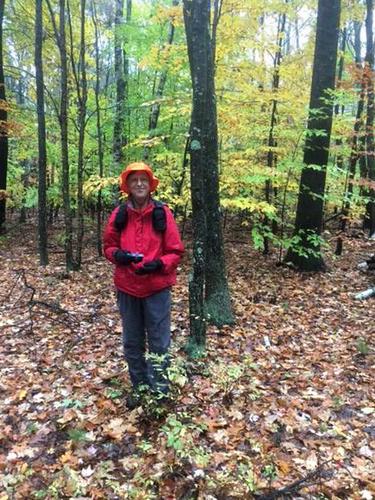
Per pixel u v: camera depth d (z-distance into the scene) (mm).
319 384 4637
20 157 15750
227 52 8906
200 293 5059
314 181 9148
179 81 10812
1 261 10609
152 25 11867
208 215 5918
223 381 4172
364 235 13219
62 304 7254
